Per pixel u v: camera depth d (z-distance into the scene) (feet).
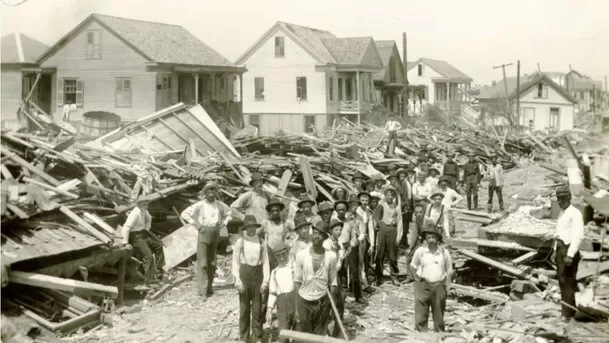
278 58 160.76
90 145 58.65
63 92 119.85
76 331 30.78
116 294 32.73
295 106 159.94
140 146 60.49
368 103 171.01
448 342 28.32
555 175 76.43
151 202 47.24
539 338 28.71
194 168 53.67
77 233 34.37
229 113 136.67
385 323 33.42
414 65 231.71
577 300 31.81
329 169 67.31
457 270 43.86
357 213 38.68
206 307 35.78
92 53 118.42
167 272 40.96
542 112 210.38
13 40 119.34
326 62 155.84
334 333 29.96
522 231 42.42
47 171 42.50
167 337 30.76
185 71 120.88
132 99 117.08
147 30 124.77
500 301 37.09
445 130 153.99
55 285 30.60
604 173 62.08
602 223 43.98
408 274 42.70
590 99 231.91
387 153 95.25
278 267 28.94
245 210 41.91
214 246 37.99
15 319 29.48
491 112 207.10
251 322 32.53
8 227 32.07
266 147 81.20
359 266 37.35
